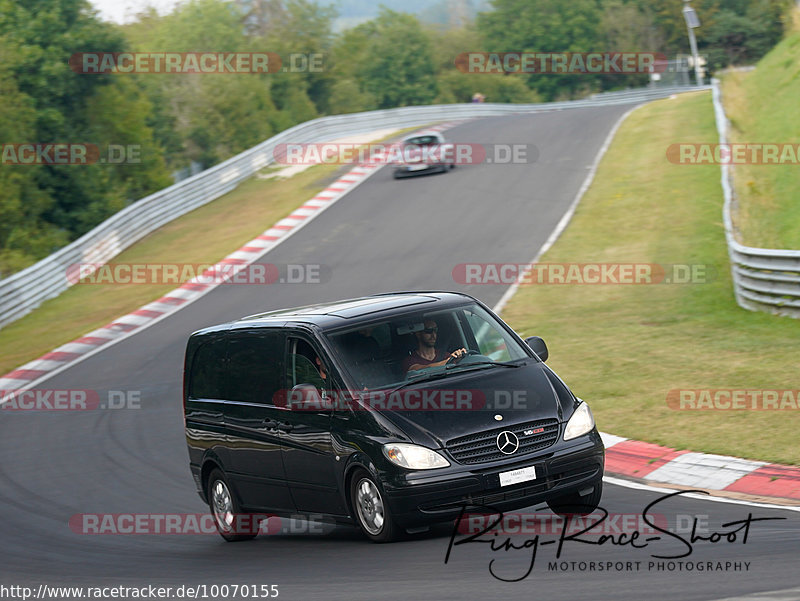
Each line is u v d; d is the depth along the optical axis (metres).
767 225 59.28
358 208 87.56
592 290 53.78
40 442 37.50
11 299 65.50
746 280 45.41
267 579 17.17
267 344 21.12
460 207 82.75
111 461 33.03
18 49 113.12
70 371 50.78
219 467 22.50
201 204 99.75
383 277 64.50
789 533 16.69
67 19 120.44
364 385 18.94
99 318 63.25
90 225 116.00
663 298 49.78
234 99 168.00
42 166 114.38
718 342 38.62
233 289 66.50
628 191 79.81
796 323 40.69
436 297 21.20
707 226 65.06
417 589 14.63
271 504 21.17
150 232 89.88
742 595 12.58
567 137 111.75
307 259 72.62
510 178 91.75
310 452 19.44
